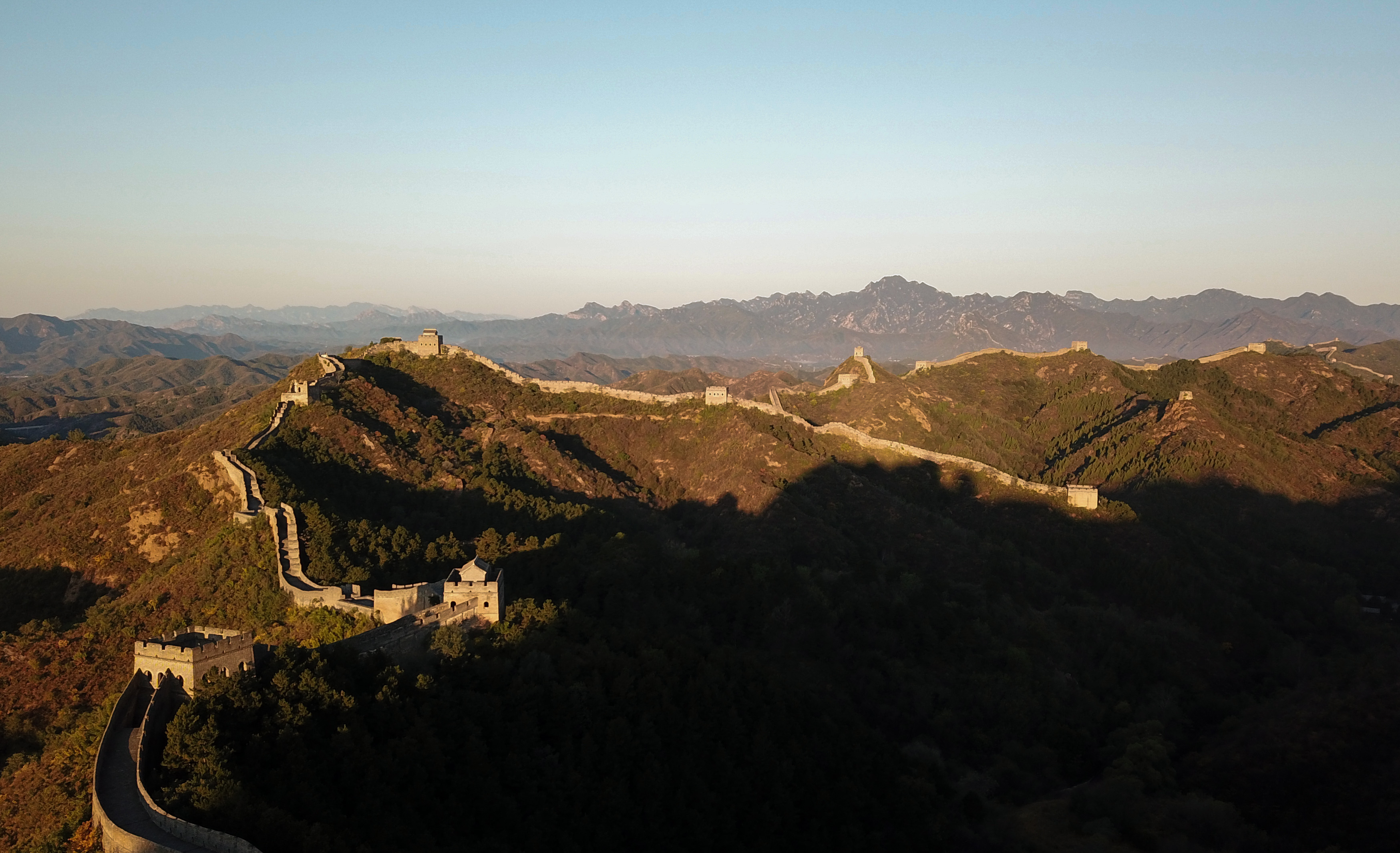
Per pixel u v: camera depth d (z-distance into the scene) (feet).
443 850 216.13
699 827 277.64
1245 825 345.72
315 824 194.80
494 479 570.87
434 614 300.20
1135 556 605.73
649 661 330.54
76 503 487.61
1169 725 435.12
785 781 314.96
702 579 488.85
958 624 497.87
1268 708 444.55
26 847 199.21
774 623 463.83
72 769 219.41
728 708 331.16
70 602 395.14
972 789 367.66
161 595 356.18
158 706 217.36
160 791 193.36
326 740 224.94
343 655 253.24
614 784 272.72
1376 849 328.49
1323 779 365.20
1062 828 347.77
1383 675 445.78
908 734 408.05
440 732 251.19
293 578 354.13
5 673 318.04
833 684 422.82
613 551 486.79
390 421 619.26
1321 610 595.88
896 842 312.71
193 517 419.33
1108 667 483.51
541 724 280.51
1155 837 337.11
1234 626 542.57
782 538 578.25
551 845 245.45
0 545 449.48
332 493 482.28
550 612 334.65
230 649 229.66
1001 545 619.67
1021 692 442.09
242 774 202.28
